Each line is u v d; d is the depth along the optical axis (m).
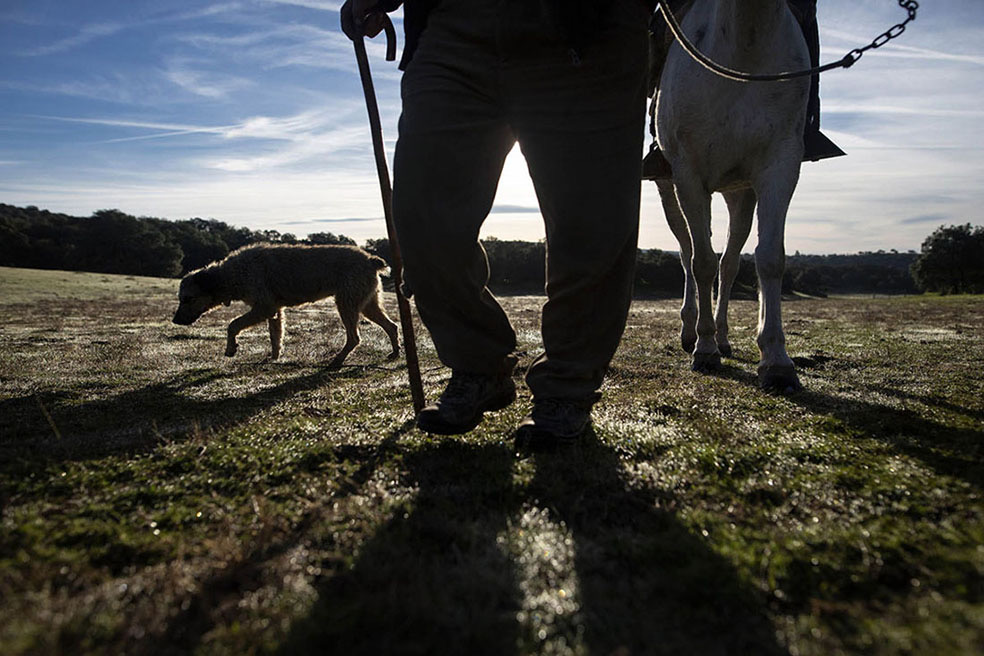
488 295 2.36
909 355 5.25
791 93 3.55
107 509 1.75
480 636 1.12
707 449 2.25
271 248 6.43
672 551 1.46
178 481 2.00
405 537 1.55
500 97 2.17
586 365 2.27
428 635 1.14
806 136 4.15
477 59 2.13
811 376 4.12
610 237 2.14
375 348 7.11
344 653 1.09
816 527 1.57
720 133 3.72
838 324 10.10
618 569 1.41
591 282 2.17
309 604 1.24
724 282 5.61
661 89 4.20
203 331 9.53
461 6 2.13
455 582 1.32
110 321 12.13
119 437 2.59
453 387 2.28
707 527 1.59
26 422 3.05
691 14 3.93
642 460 2.21
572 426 2.22
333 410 3.16
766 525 1.61
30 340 7.97
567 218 2.14
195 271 6.74
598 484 1.93
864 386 3.66
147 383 4.49
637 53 2.16
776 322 3.69
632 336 7.49
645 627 1.17
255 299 6.25
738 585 1.29
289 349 7.10
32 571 1.35
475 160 2.16
